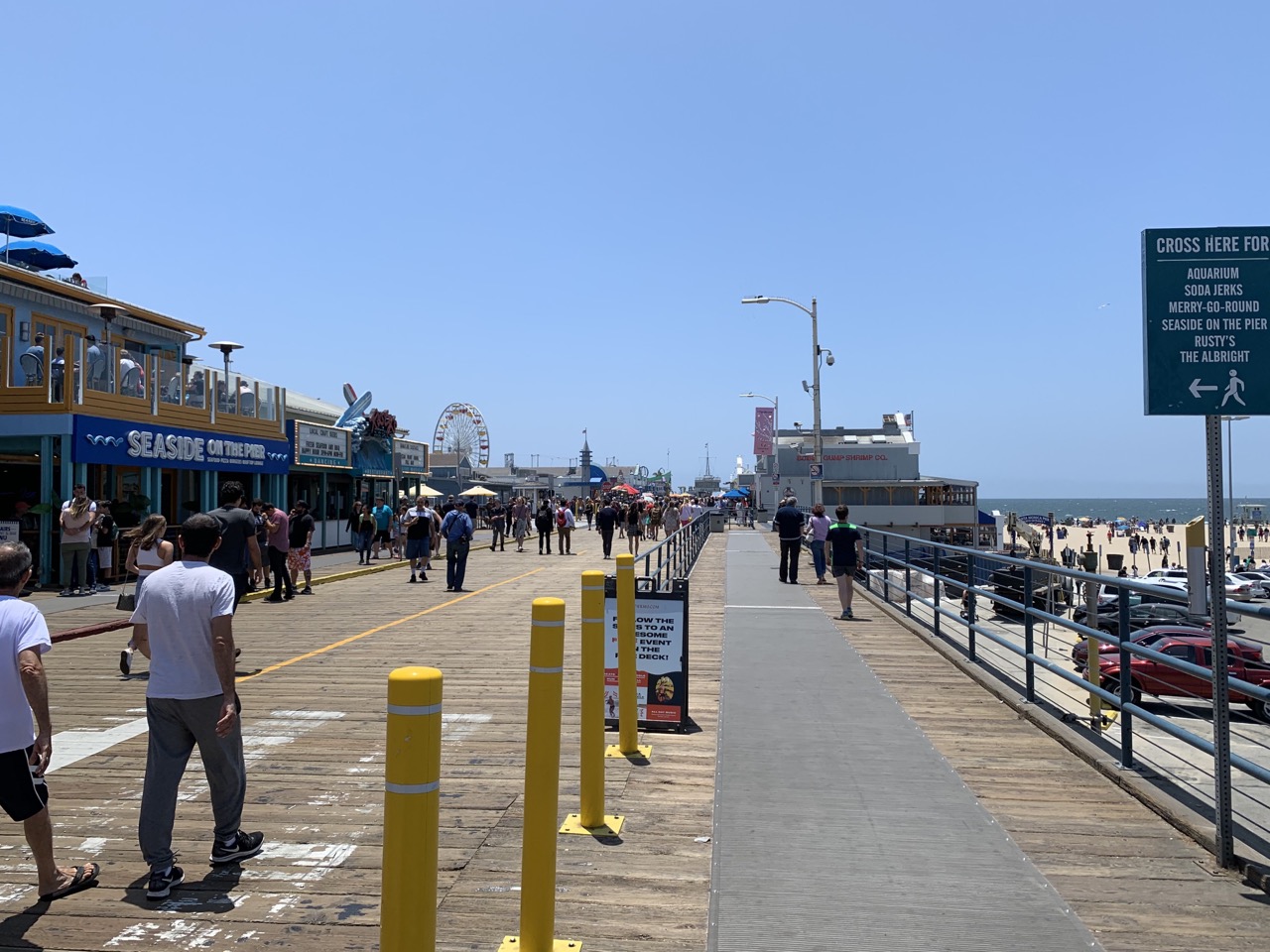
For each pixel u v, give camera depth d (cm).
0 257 2489
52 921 439
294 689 967
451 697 915
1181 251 496
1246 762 498
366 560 2708
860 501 6756
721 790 612
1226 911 439
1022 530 8462
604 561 2903
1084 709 1038
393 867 278
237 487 1056
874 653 1138
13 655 454
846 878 476
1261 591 3080
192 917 443
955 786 622
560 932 420
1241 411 489
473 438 7744
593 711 545
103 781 663
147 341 2691
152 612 477
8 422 1981
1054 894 457
